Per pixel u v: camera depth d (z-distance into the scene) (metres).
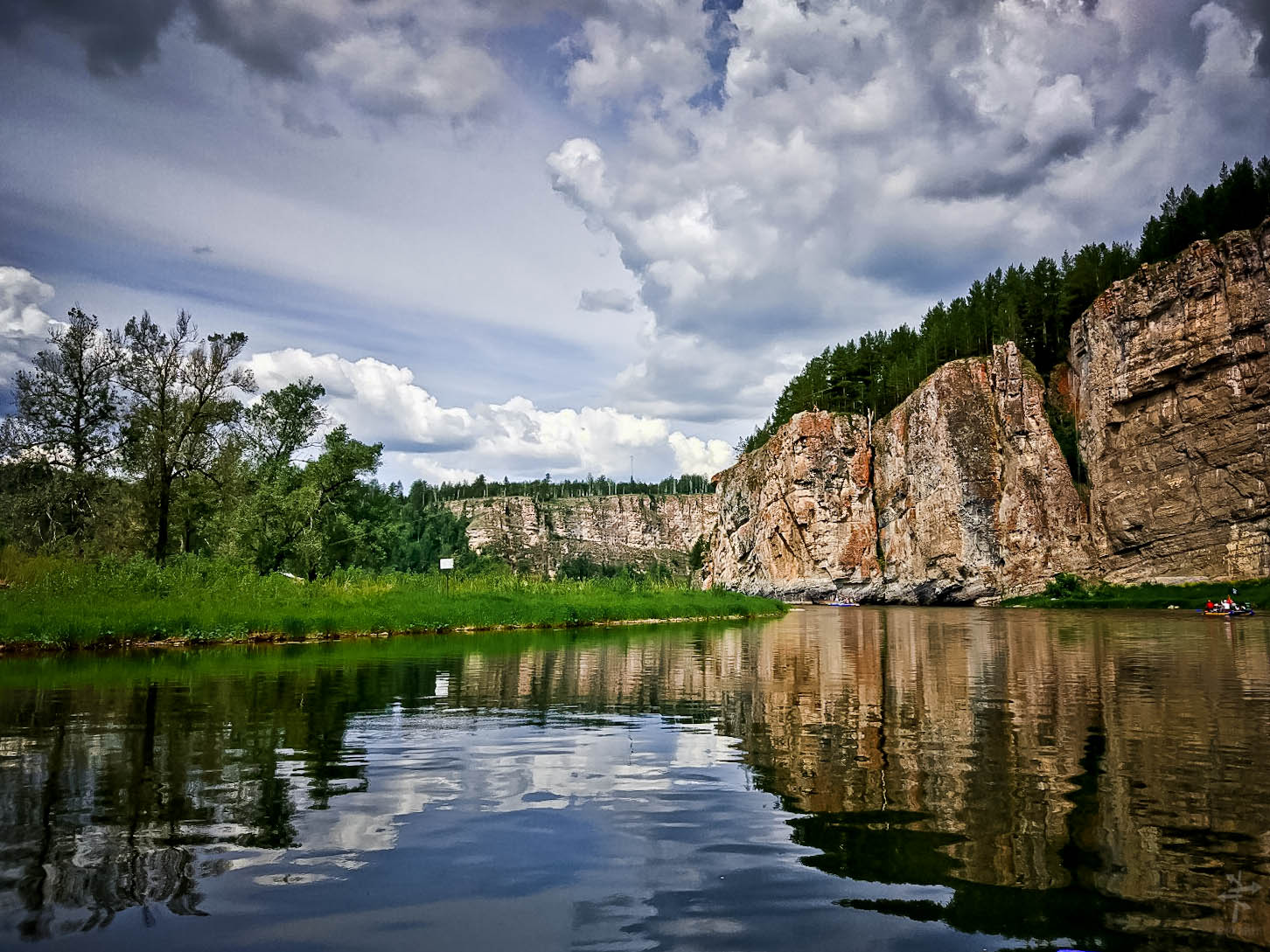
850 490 114.12
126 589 31.67
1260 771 8.70
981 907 5.00
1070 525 89.62
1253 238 73.81
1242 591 69.19
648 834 6.50
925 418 102.75
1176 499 79.25
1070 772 8.72
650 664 21.33
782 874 5.60
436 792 7.79
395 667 19.50
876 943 4.45
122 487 44.34
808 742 10.46
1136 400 83.50
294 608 32.34
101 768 8.68
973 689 16.20
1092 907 5.00
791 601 115.56
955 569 97.19
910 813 7.12
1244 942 4.47
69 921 4.72
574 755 9.59
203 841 6.24
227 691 14.94
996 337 109.75
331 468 51.97
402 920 4.76
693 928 4.66
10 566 35.44
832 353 137.75
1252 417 73.50
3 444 43.00
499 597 42.03
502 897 5.16
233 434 47.84
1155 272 81.69
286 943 4.41
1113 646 28.05
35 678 16.78
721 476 149.75
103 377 44.59
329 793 7.73
